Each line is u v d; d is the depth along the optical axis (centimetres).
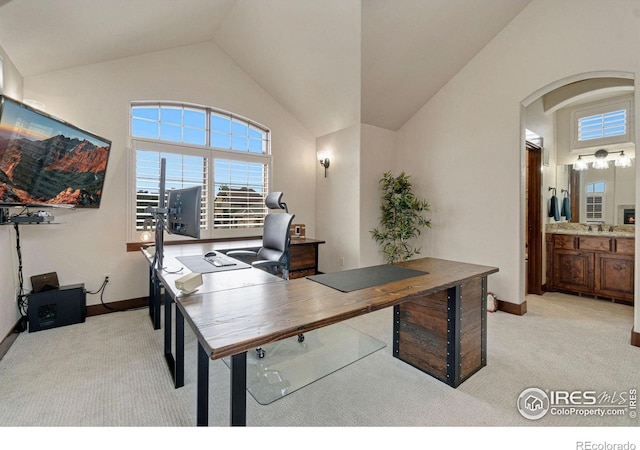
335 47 316
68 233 296
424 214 403
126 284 327
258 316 116
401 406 170
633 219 389
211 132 389
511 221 320
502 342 251
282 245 269
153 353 231
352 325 293
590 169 420
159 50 343
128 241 327
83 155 271
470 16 299
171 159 356
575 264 394
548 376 199
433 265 222
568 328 281
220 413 163
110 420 156
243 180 414
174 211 227
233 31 355
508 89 320
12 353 227
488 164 338
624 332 271
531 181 402
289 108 443
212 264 229
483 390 185
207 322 110
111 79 314
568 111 436
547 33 292
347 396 179
